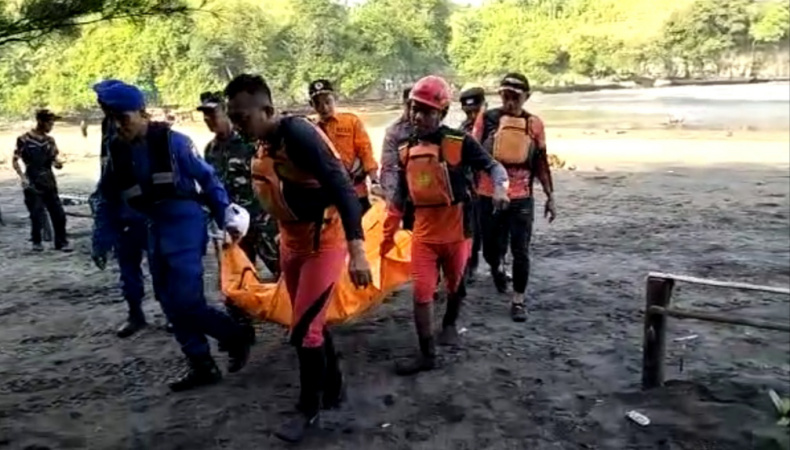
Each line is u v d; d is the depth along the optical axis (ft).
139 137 16.05
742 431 15.24
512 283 24.64
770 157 76.95
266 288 18.40
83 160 92.32
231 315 18.84
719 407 16.33
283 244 15.08
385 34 250.16
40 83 186.39
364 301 18.71
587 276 28.17
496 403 16.81
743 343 20.59
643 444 14.96
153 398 17.37
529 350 20.03
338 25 236.22
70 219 44.73
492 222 24.20
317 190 14.40
